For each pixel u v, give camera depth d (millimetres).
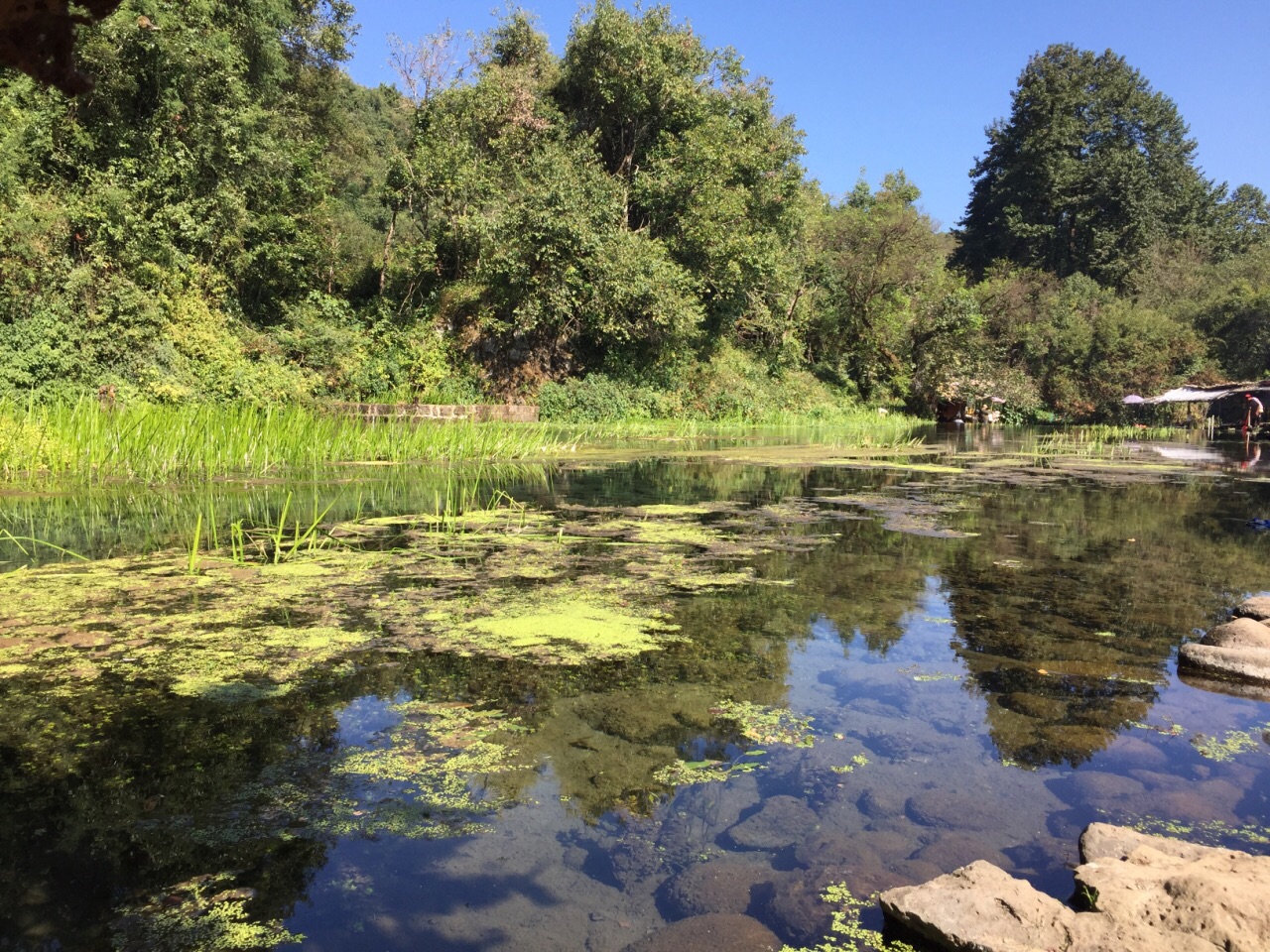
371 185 25281
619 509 6242
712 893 1598
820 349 27172
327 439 8812
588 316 18016
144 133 13312
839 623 3342
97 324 11672
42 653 2824
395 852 1715
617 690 2594
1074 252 41719
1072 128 41844
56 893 1530
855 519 5953
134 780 1965
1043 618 3445
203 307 13344
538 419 16578
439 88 19125
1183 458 12578
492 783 2008
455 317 18031
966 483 8484
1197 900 1393
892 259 25984
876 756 2193
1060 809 1922
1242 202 50375
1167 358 27750
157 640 2971
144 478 7172
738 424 19078
